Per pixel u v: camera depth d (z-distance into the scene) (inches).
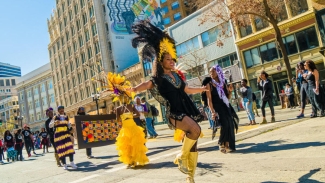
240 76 1042.7
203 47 1179.9
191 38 1232.8
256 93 975.6
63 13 2170.3
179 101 118.6
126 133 199.8
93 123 289.1
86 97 1921.8
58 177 213.0
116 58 1668.3
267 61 965.8
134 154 194.7
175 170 161.5
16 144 528.1
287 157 140.3
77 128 276.8
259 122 373.7
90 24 1806.1
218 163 157.8
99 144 288.5
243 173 125.4
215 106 195.8
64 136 255.0
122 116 203.9
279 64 926.4
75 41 2026.3
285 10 905.5
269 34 943.7
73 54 2050.9
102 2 1754.4
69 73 2143.2
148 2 1788.9
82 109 316.8
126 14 1748.3
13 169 344.2
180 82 122.4
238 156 167.9
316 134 186.7
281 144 176.9
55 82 2388.0
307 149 148.4
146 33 126.9
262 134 240.7
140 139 198.2
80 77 2000.5
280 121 322.3
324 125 217.8
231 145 187.9
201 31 1181.1
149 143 362.0
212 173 136.1
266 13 685.9
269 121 358.9
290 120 310.0
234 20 757.3
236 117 197.3
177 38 1296.8
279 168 122.3
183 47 1277.1
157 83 118.9
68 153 250.8
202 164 161.8
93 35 1797.5
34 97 2760.8
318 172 106.6
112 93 211.5
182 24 1268.5
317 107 286.0
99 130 292.5
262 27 968.9
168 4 2026.3
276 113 535.2
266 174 117.0
